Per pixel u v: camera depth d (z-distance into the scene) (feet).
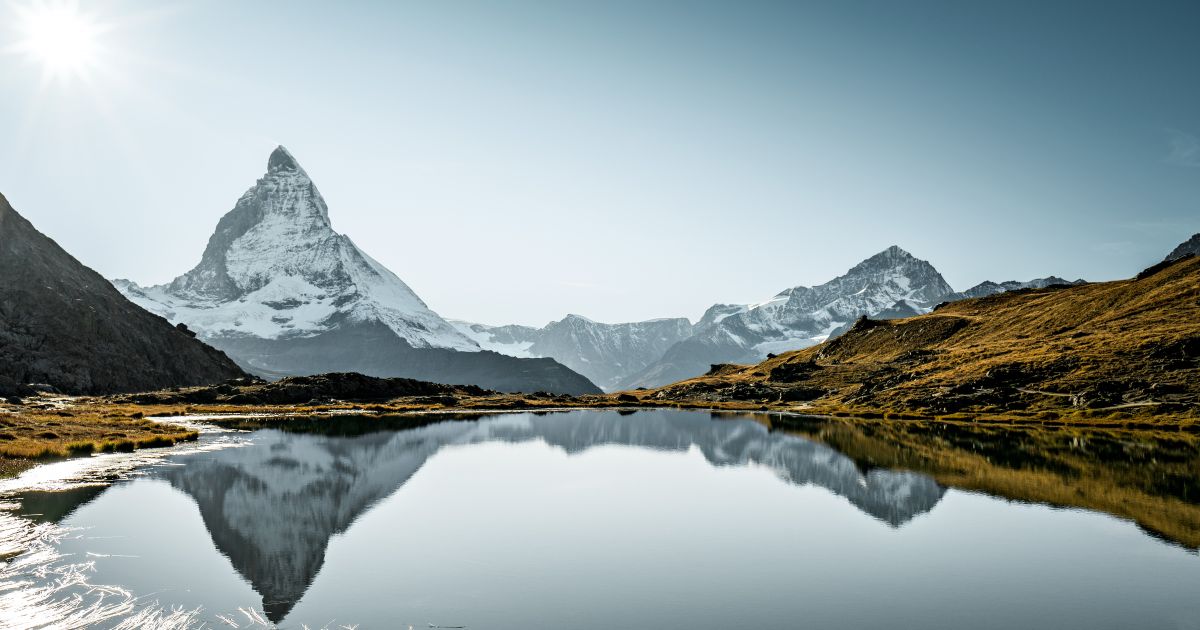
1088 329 473.26
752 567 103.71
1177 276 515.50
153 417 380.99
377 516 133.49
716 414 464.65
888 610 86.84
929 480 174.50
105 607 82.84
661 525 128.36
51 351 644.69
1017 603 89.56
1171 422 284.20
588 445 257.75
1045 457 210.18
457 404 585.22
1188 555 109.91
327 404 522.47
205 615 81.30
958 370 456.04
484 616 83.10
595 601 88.79
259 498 147.02
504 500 150.71
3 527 116.37
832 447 246.47
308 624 79.56
